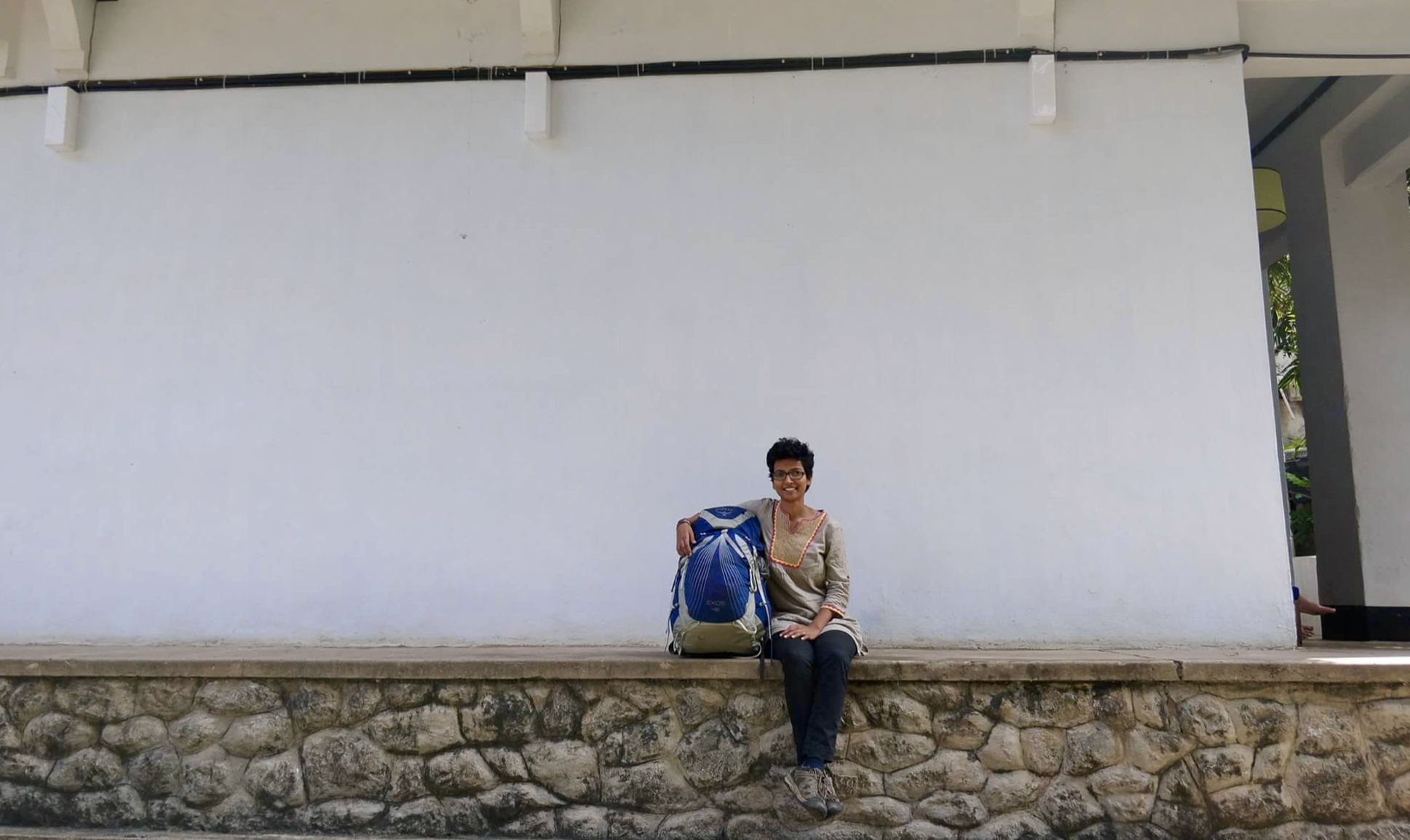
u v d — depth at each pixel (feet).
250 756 12.63
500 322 16.02
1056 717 12.10
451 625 15.38
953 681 12.17
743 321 15.74
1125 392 15.25
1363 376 20.72
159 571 15.84
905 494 15.23
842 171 15.98
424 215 16.37
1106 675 12.05
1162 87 15.90
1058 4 16.16
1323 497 21.54
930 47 16.12
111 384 16.35
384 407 15.96
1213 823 11.81
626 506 15.47
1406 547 20.22
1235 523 14.90
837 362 15.55
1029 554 15.02
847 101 16.14
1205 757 11.92
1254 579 14.78
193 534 15.89
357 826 12.39
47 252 16.74
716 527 12.76
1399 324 20.86
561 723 12.44
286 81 16.79
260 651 14.51
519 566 15.46
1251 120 23.02
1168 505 15.01
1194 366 15.24
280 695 12.71
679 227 16.02
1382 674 11.80
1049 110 15.62
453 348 16.02
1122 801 11.91
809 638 12.06
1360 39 16.72
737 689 12.32
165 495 16.02
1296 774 11.84
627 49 16.47
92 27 17.20
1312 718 11.94
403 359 16.05
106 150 16.92
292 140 16.70
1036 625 14.87
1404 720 11.85
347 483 15.83
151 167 16.80
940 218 15.78
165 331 16.39
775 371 15.60
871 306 15.64
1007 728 12.12
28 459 16.26
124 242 16.66
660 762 12.29
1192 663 12.03
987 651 14.53
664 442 15.57
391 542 15.65
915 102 16.06
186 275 16.49
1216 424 15.11
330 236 16.40
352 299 16.24
